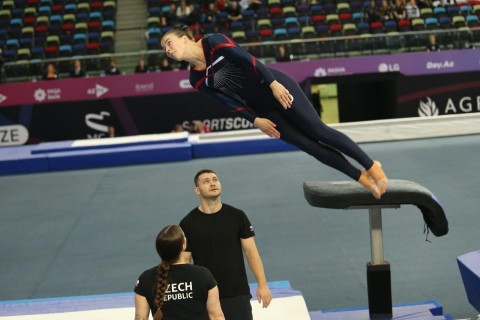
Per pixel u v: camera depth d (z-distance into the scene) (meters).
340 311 10.17
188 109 28.20
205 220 7.59
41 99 27.77
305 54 27.97
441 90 28.52
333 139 6.52
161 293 6.27
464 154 21.81
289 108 6.52
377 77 28.20
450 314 10.86
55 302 10.34
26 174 23.39
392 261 13.21
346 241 14.49
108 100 27.94
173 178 21.23
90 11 34.31
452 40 28.27
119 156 23.62
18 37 31.83
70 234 16.25
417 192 8.53
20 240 16.03
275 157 23.34
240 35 29.75
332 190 8.73
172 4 33.34
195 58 6.59
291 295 9.88
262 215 16.77
